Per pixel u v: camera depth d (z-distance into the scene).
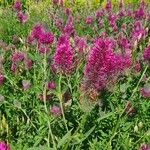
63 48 0.58
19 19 1.33
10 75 0.80
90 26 1.30
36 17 1.50
